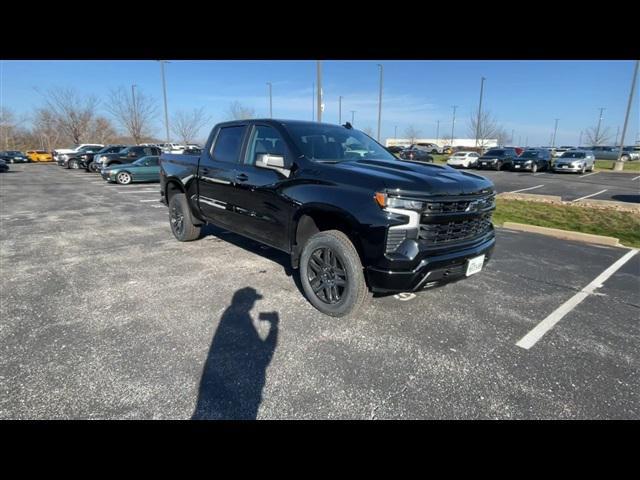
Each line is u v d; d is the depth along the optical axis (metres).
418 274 2.97
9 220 8.21
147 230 7.21
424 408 2.36
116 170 16.86
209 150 5.18
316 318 3.50
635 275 4.94
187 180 5.55
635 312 3.82
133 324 3.32
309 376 2.63
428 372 2.72
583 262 5.50
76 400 2.34
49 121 62.56
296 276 4.57
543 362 2.89
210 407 2.31
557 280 4.71
